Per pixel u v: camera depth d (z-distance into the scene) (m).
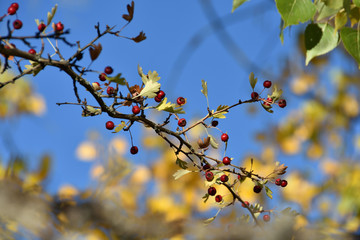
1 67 1.03
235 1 1.18
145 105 1.11
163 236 1.54
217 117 1.14
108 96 1.09
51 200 1.41
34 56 1.03
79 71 1.06
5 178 1.39
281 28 1.26
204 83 1.14
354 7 1.22
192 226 1.53
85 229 1.41
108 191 1.54
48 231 1.35
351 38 1.20
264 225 1.16
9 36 1.00
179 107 1.13
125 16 1.07
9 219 1.31
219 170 1.15
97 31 1.05
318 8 1.22
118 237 1.47
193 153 1.14
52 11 1.04
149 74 1.12
